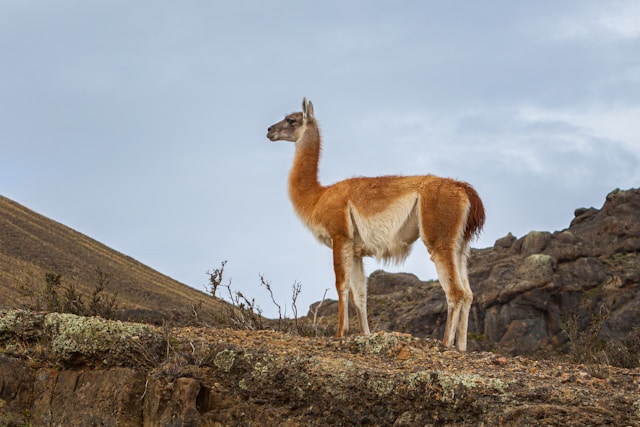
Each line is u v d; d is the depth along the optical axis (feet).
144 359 75.05
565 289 174.91
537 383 67.05
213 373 73.56
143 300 406.41
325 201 96.58
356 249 96.22
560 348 161.89
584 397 64.69
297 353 74.33
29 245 447.42
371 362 75.25
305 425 69.26
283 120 104.32
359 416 68.44
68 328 77.46
